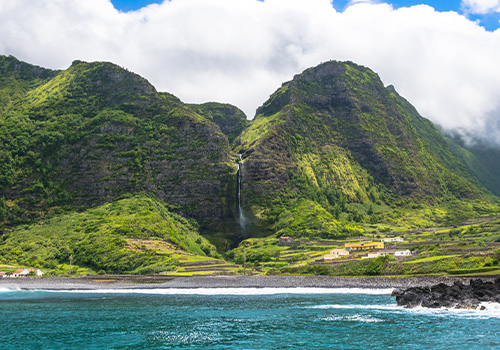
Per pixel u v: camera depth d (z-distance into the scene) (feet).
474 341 240.32
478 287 386.52
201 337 263.29
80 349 238.68
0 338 263.70
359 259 646.74
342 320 307.37
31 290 585.63
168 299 459.73
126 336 267.80
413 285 492.95
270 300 434.71
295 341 249.96
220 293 526.57
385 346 235.81
